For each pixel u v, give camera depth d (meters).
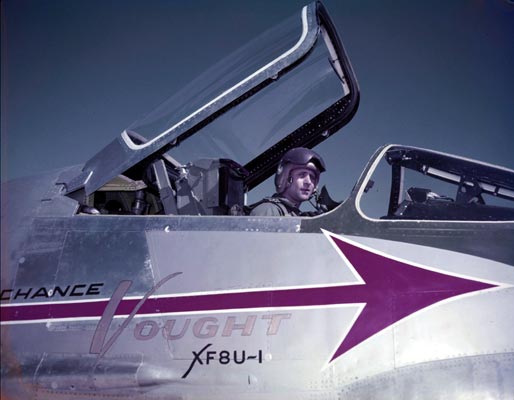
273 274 2.60
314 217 2.72
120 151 3.07
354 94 3.70
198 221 2.78
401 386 2.40
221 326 2.55
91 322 2.63
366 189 2.86
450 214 2.96
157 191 3.32
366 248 2.62
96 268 2.73
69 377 2.57
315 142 3.87
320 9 3.19
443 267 2.57
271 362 2.48
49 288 2.72
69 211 2.93
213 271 2.64
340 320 2.50
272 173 3.93
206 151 3.86
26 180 3.17
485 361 2.40
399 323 2.48
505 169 3.11
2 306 2.72
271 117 3.79
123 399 2.54
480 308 2.49
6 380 2.61
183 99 3.29
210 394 2.50
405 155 3.24
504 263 2.58
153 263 2.70
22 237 2.88
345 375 2.44
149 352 2.55
